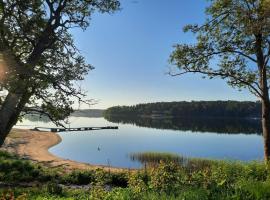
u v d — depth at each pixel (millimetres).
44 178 22297
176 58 22719
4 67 15117
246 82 21734
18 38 17172
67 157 50312
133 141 79438
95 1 19156
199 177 11055
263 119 21641
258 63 21609
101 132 105438
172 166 11859
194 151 60781
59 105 17578
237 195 9414
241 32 21406
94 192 10234
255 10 19812
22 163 25766
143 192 10414
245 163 17578
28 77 15594
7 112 17016
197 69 22688
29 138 67500
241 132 113062
